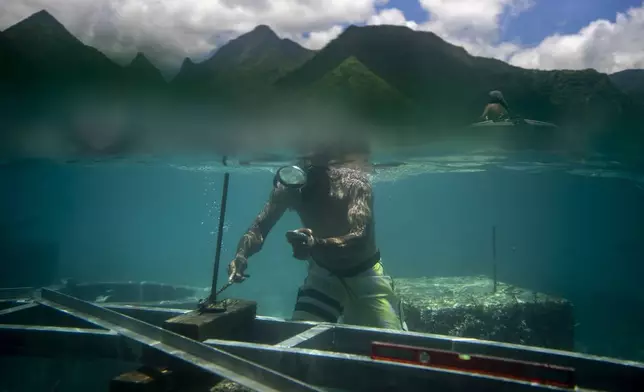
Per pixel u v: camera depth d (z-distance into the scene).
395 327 5.09
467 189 35.47
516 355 2.79
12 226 18.52
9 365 3.21
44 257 14.98
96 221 78.88
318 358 2.62
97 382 3.15
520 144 10.22
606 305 21.77
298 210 5.36
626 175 20.78
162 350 2.55
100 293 12.23
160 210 73.62
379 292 5.12
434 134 8.17
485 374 2.36
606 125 7.68
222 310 3.21
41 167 22.31
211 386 2.61
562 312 8.09
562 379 2.23
